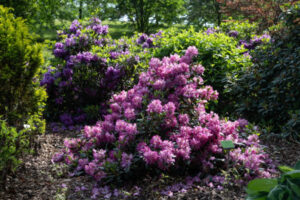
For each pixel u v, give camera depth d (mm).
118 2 23719
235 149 3355
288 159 3518
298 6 5070
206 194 2807
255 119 4988
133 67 6098
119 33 24906
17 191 2984
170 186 3041
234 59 5840
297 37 4938
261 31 7996
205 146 3338
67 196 2955
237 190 2848
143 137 3453
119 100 3980
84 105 6266
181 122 3480
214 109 5621
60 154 3908
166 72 3760
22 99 3725
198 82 3828
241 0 9172
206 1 22250
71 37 6648
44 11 16984
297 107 4484
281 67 4770
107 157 3514
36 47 3703
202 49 5887
